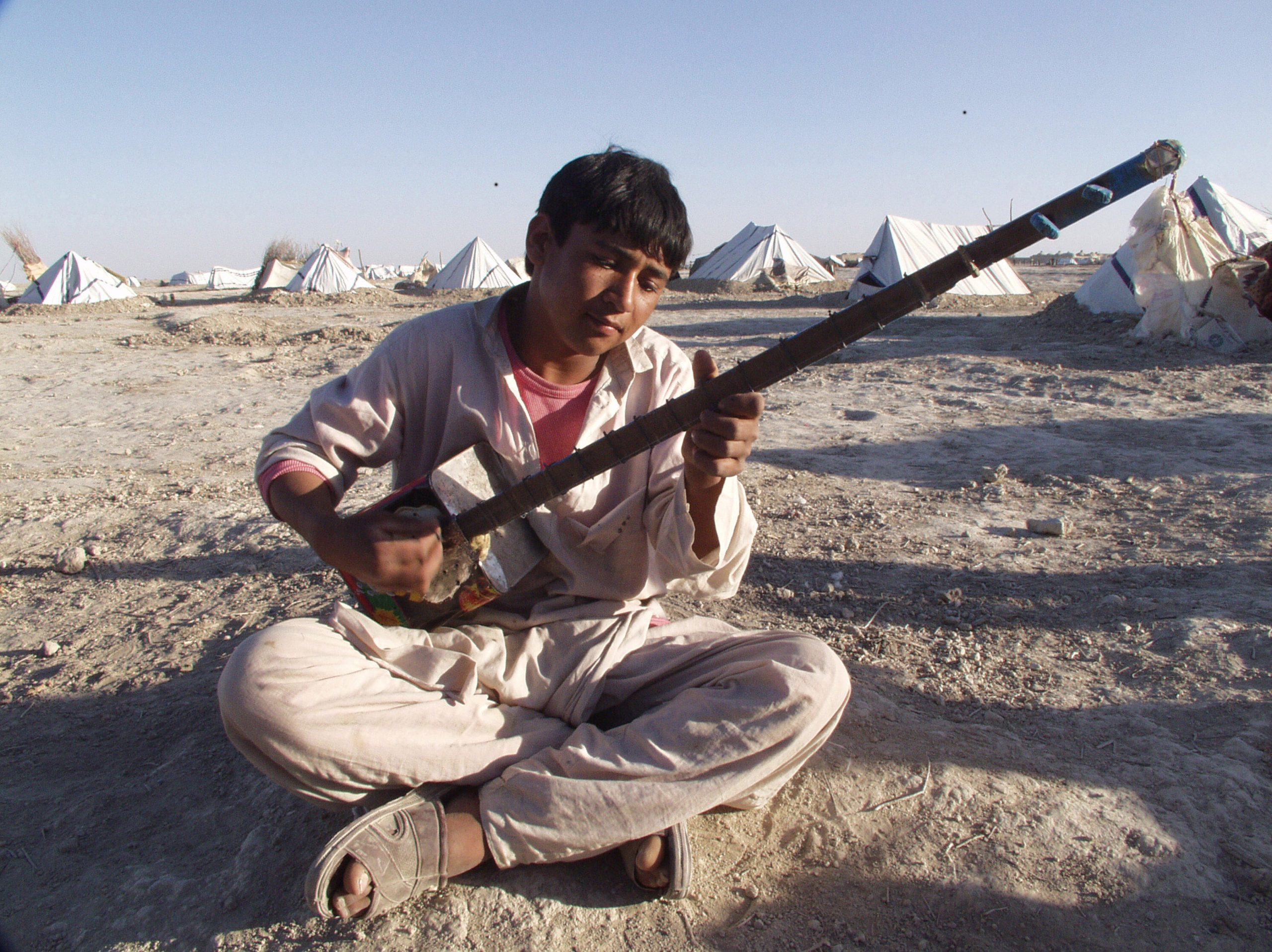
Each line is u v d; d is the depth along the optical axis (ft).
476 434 5.98
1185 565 11.16
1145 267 35.60
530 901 5.48
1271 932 5.25
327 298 92.22
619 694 6.09
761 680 5.35
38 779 7.31
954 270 4.17
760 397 4.75
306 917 5.41
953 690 8.18
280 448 5.72
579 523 6.01
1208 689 7.94
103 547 13.32
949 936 5.28
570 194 5.01
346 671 5.31
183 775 7.17
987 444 19.33
